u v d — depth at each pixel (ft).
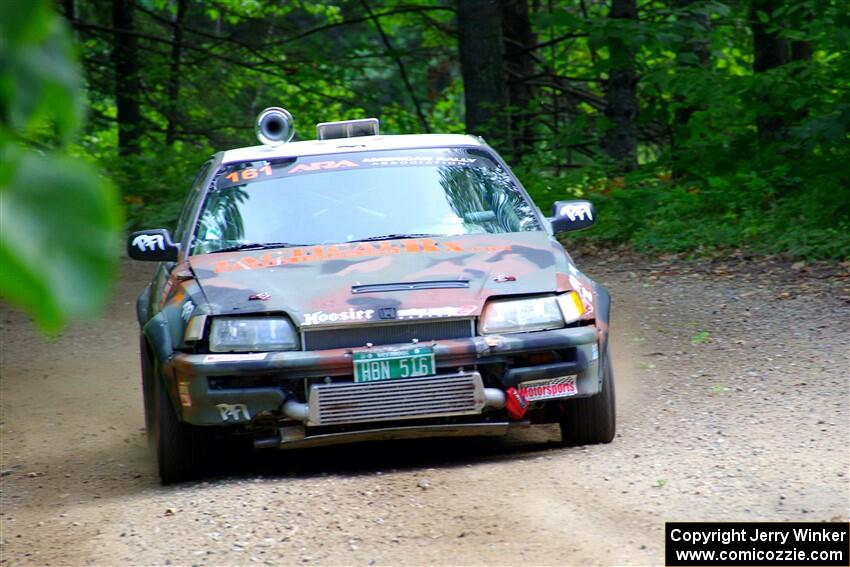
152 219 197.98
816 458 62.95
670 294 127.13
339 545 52.21
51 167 8.03
